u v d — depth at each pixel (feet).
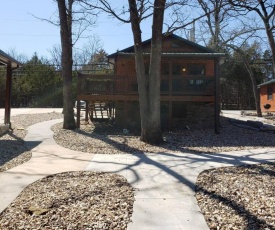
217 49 61.52
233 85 111.86
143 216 12.99
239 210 13.64
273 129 42.55
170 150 28.27
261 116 68.18
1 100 104.83
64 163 22.65
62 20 41.81
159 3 30.12
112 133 39.65
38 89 106.73
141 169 20.89
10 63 39.88
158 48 31.01
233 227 11.99
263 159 24.48
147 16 30.78
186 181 18.07
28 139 33.94
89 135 37.19
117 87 42.86
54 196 15.14
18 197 15.03
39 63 124.36
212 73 49.67
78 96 42.83
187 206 14.20
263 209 13.69
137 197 15.26
